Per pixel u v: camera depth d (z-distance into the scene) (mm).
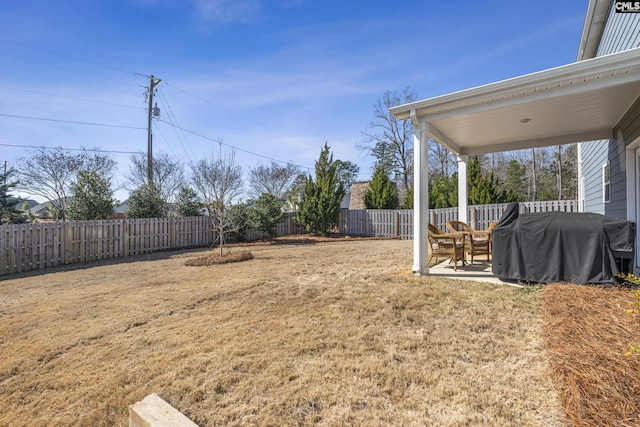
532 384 2246
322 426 1918
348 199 30969
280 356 2754
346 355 2746
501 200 12688
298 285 5098
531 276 4484
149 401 2047
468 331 3148
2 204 12602
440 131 6238
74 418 2107
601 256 3955
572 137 6688
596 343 2025
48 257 7828
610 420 1389
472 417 1941
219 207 11570
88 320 3768
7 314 4059
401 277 5301
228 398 2215
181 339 3166
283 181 25438
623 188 5586
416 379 2365
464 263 6273
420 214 5465
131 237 9695
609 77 3881
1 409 2223
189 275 6207
